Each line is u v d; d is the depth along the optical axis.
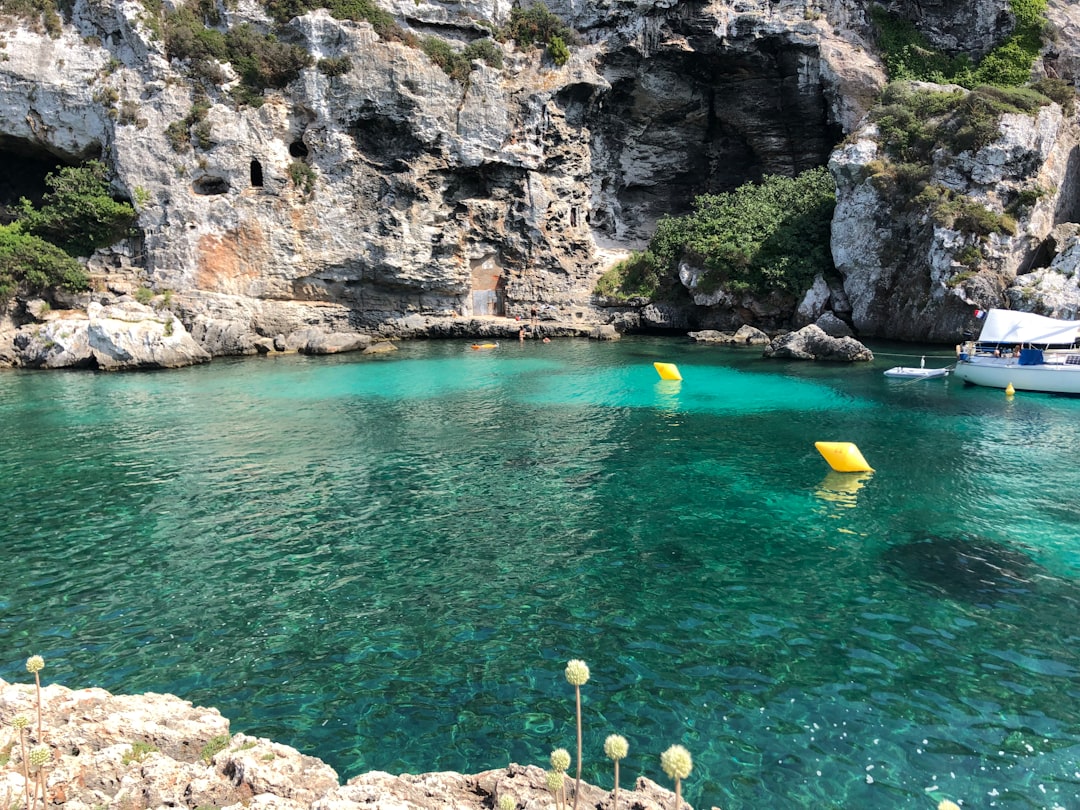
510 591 11.98
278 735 8.33
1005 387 28.69
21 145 44.78
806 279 44.56
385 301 50.28
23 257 40.50
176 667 9.80
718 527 14.68
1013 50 48.66
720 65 52.16
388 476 18.41
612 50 51.81
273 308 46.09
